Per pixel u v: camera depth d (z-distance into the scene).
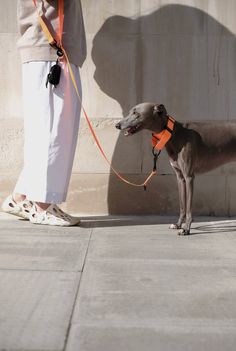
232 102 5.68
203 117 5.67
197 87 5.65
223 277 3.22
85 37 5.11
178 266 3.48
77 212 5.71
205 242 4.29
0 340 2.21
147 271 3.35
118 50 5.61
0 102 5.64
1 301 2.72
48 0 4.67
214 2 5.60
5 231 4.65
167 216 5.68
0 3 5.55
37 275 3.22
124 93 5.64
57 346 2.16
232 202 5.71
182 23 5.61
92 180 5.70
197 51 5.63
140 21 5.60
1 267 3.39
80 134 5.67
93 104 5.66
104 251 3.90
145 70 5.63
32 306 2.65
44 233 4.58
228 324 2.42
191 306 2.67
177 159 4.68
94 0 5.58
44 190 4.75
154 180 5.69
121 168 5.70
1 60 5.60
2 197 5.68
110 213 5.71
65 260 3.61
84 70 5.64
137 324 2.41
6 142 5.66
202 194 5.70
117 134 5.68
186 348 2.15
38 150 4.77
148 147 5.67
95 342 2.20
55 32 4.71
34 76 4.76
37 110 4.76
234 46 5.64
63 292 2.88
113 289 2.95
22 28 4.85
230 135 4.83
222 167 5.67
